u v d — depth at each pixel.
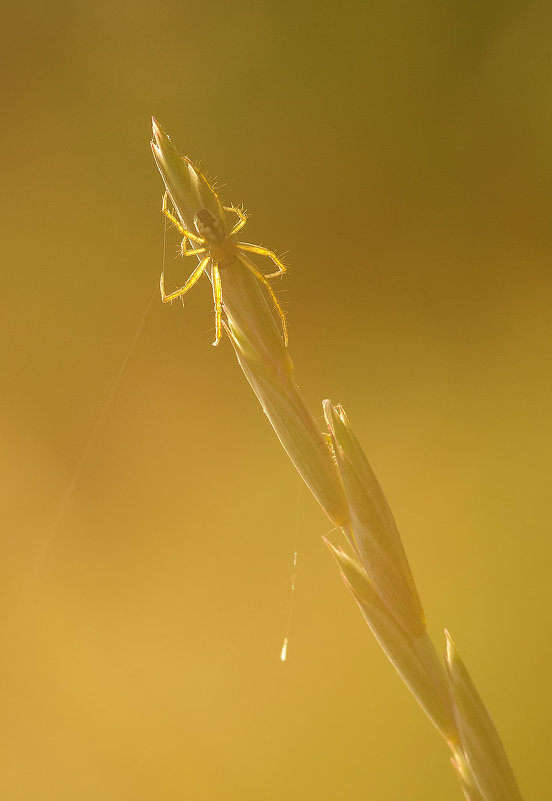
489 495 0.47
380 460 0.50
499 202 0.53
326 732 0.41
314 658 0.43
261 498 0.49
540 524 0.45
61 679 0.43
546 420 0.48
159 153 0.18
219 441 0.51
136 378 0.52
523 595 0.43
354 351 0.53
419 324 0.53
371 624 0.17
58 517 0.48
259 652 0.44
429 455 0.50
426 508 0.48
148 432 0.51
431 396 0.51
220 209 0.18
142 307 0.53
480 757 0.17
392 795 0.39
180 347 0.53
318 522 0.48
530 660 0.41
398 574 0.17
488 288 0.52
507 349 0.51
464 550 0.46
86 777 0.40
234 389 0.52
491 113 0.53
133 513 0.49
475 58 0.53
